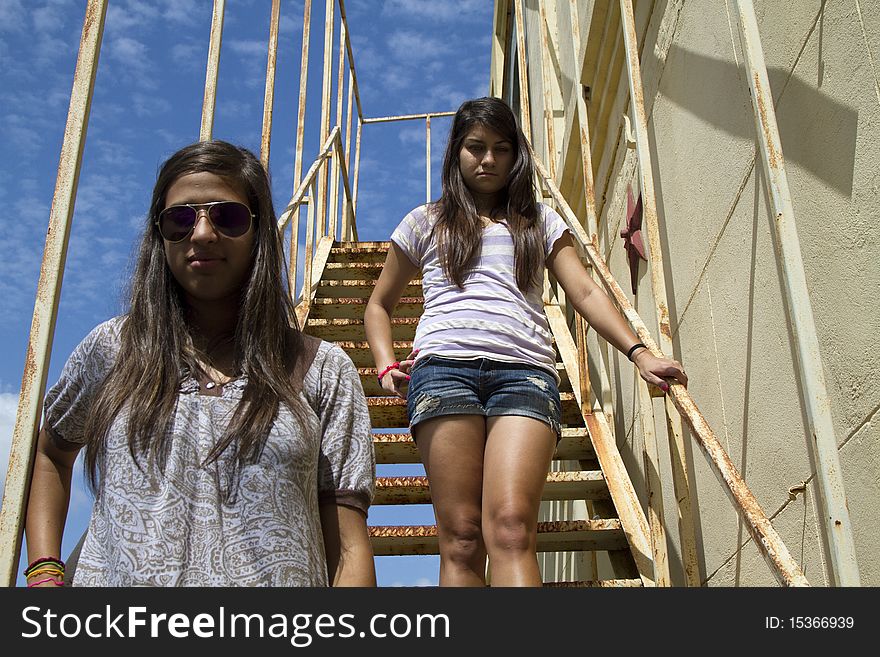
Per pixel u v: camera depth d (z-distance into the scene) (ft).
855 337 6.10
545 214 8.04
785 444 7.30
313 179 16.79
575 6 12.34
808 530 6.85
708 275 9.37
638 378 10.28
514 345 7.25
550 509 21.24
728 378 8.73
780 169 5.81
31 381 4.90
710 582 9.27
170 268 4.99
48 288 5.16
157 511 4.16
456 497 7.07
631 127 12.97
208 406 4.51
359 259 19.38
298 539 4.28
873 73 5.90
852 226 6.15
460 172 8.02
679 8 10.64
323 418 4.85
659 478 9.61
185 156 5.17
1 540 4.58
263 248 5.08
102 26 5.97
